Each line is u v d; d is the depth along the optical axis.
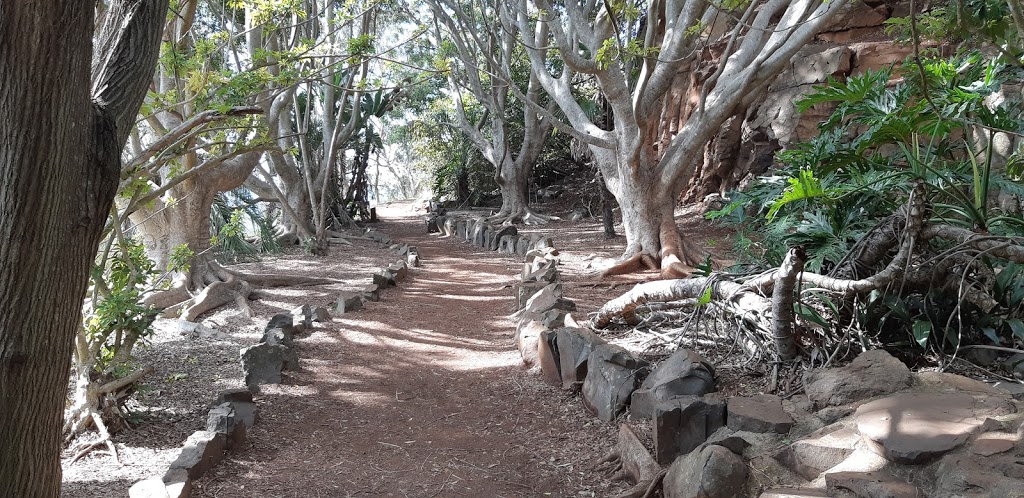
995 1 5.12
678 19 9.73
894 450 2.96
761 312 4.75
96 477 3.90
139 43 2.71
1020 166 5.27
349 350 6.90
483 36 16.91
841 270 4.67
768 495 2.99
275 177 17.78
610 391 4.75
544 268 9.70
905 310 4.36
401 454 4.47
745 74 9.43
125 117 2.65
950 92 4.90
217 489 3.78
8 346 2.36
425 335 7.58
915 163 4.95
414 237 19.05
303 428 4.89
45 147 2.31
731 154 15.33
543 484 4.00
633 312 6.47
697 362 4.42
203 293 8.84
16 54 2.22
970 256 4.24
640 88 8.93
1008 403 3.27
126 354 5.03
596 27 10.59
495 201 24.50
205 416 4.97
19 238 2.32
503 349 6.95
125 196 5.59
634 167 10.20
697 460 3.30
